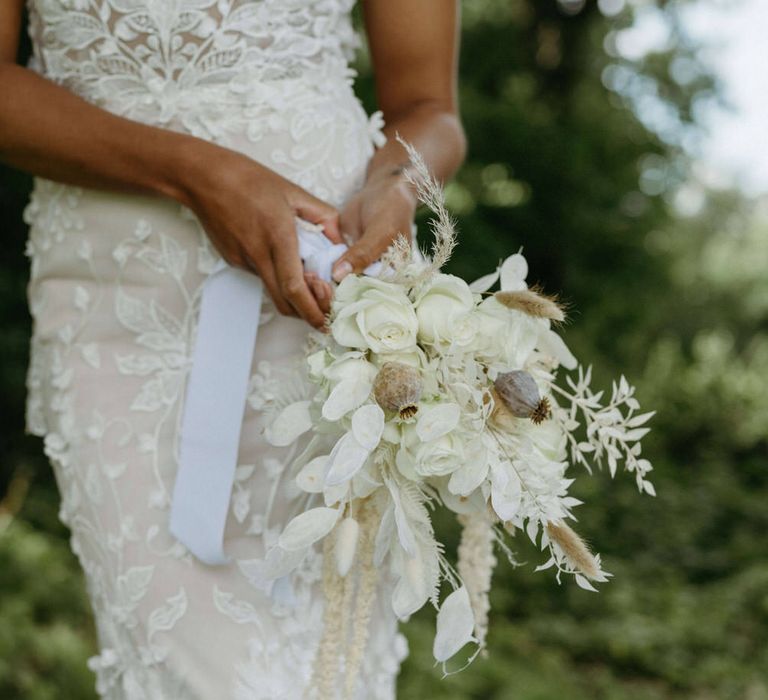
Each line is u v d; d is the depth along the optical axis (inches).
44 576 182.7
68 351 59.0
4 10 58.4
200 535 54.6
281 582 54.7
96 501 57.6
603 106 447.5
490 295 48.9
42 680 141.9
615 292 423.8
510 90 431.8
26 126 53.8
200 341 55.1
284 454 57.4
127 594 56.3
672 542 311.1
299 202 51.1
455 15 65.9
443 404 43.9
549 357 49.2
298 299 48.9
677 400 520.4
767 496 380.5
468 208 386.0
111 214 57.3
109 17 56.3
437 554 46.3
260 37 57.4
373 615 60.4
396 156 57.9
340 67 61.7
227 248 52.1
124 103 57.2
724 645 222.8
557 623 228.1
